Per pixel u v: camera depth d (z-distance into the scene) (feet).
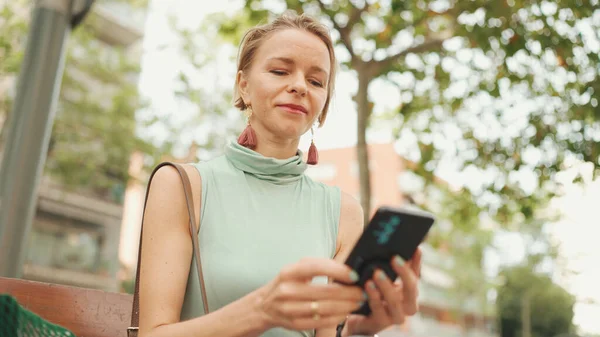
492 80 24.04
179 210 5.17
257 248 5.34
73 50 48.44
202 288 4.95
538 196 24.85
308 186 6.15
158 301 4.73
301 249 5.51
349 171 135.23
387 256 3.74
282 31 5.77
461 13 21.84
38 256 68.39
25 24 35.73
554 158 23.39
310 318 3.59
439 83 24.77
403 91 25.55
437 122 25.79
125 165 49.47
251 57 5.89
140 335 4.66
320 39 5.96
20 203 12.90
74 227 71.61
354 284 3.72
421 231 3.72
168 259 4.92
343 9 23.20
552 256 113.50
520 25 20.66
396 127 28.22
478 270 121.49
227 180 5.66
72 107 47.70
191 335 4.05
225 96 42.68
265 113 5.66
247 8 22.16
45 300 6.07
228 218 5.43
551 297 127.13
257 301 3.82
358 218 6.26
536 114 23.24
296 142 5.98
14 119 13.52
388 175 126.93
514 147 24.12
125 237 93.56
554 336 126.31
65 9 14.19
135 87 50.29
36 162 13.34
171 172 5.33
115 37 70.13
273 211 5.65
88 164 48.19
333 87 6.35
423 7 22.26
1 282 5.89
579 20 20.53
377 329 4.13
